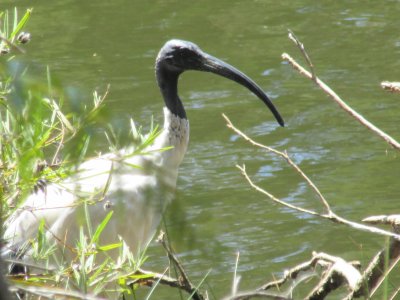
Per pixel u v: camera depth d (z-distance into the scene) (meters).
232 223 11.66
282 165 14.02
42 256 5.29
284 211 12.11
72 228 7.19
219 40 21.19
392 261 6.11
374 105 16.64
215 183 13.25
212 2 24.30
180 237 2.42
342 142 14.91
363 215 12.01
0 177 4.23
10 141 3.07
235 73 9.01
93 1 24.22
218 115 16.55
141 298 9.47
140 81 18.23
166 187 2.45
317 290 6.30
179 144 8.91
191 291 6.59
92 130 2.45
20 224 6.86
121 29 21.95
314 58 19.67
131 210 7.41
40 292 3.51
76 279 5.41
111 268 5.60
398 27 21.62
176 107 8.96
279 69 18.97
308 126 15.72
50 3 23.78
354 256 10.64
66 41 20.89
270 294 5.88
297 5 23.84
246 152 14.65
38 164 4.05
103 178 6.57
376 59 19.47
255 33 21.66
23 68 2.04
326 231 11.50
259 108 16.83
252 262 10.48
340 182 13.22
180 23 22.56
